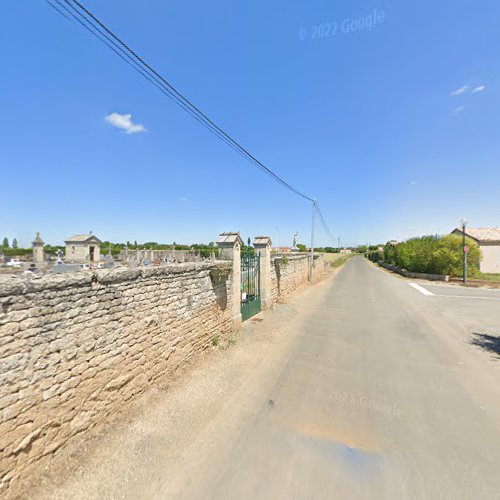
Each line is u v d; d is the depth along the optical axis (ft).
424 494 8.22
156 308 14.69
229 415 12.37
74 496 8.25
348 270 103.35
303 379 15.88
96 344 11.13
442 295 45.06
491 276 69.82
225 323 22.95
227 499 8.13
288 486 8.57
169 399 13.61
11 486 8.14
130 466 9.39
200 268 19.12
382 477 8.91
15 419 8.27
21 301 8.44
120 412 12.28
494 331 25.26
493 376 16.26
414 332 24.91
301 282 56.08
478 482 8.66
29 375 8.66
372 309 34.37
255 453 10.02
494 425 11.66
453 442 10.58
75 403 10.25
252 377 16.12
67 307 9.93
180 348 16.83
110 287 11.83
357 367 17.53
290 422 11.87
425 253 72.95
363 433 11.13
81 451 10.00
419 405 13.20
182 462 9.60
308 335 24.08
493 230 87.56
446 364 18.01
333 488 8.48
